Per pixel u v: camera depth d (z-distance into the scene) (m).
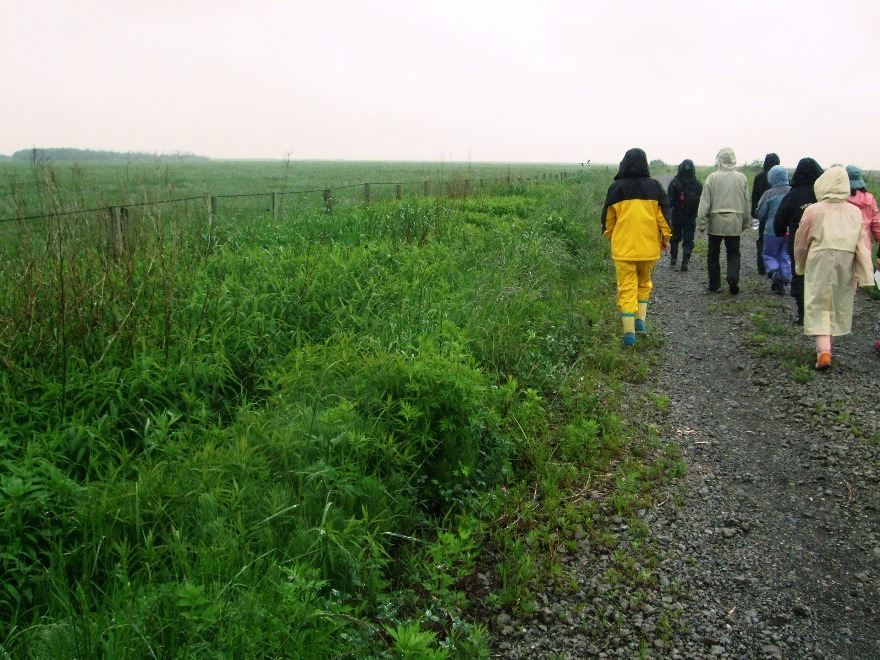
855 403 5.79
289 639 2.64
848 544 3.86
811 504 4.31
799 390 6.18
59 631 2.60
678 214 12.77
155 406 4.69
